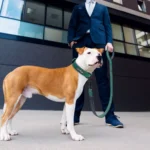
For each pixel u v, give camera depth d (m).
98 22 2.48
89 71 1.74
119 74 6.56
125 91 6.48
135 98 6.64
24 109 4.64
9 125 1.76
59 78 1.74
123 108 6.26
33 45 5.29
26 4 5.63
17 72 1.64
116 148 1.44
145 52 7.90
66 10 6.35
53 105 5.02
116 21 7.50
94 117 3.46
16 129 2.03
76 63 1.75
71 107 1.67
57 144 1.50
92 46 2.44
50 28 5.85
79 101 2.55
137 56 7.35
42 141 1.58
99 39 2.41
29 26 5.50
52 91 1.73
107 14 2.61
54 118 3.06
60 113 4.02
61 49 5.67
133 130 2.18
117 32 7.42
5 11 5.22
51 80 1.73
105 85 2.50
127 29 7.75
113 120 2.42
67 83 1.69
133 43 7.68
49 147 1.41
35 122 2.54
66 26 6.15
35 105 4.82
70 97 1.67
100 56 1.71
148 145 1.54
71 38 2.55
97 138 1.75
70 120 1.68
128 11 7.69
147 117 3.98
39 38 5.55
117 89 6.32
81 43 2.48
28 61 5.12
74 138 1.64
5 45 4.90
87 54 1.71
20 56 5.04
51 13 6.04
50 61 5.42
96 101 5.49
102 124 2.58
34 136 1.75
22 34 5.32
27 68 1.71
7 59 4.85
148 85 7.15
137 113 5.47
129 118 3.63
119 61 6.74
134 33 7.88
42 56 5.34
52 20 5.97
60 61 5.56
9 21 5.21
